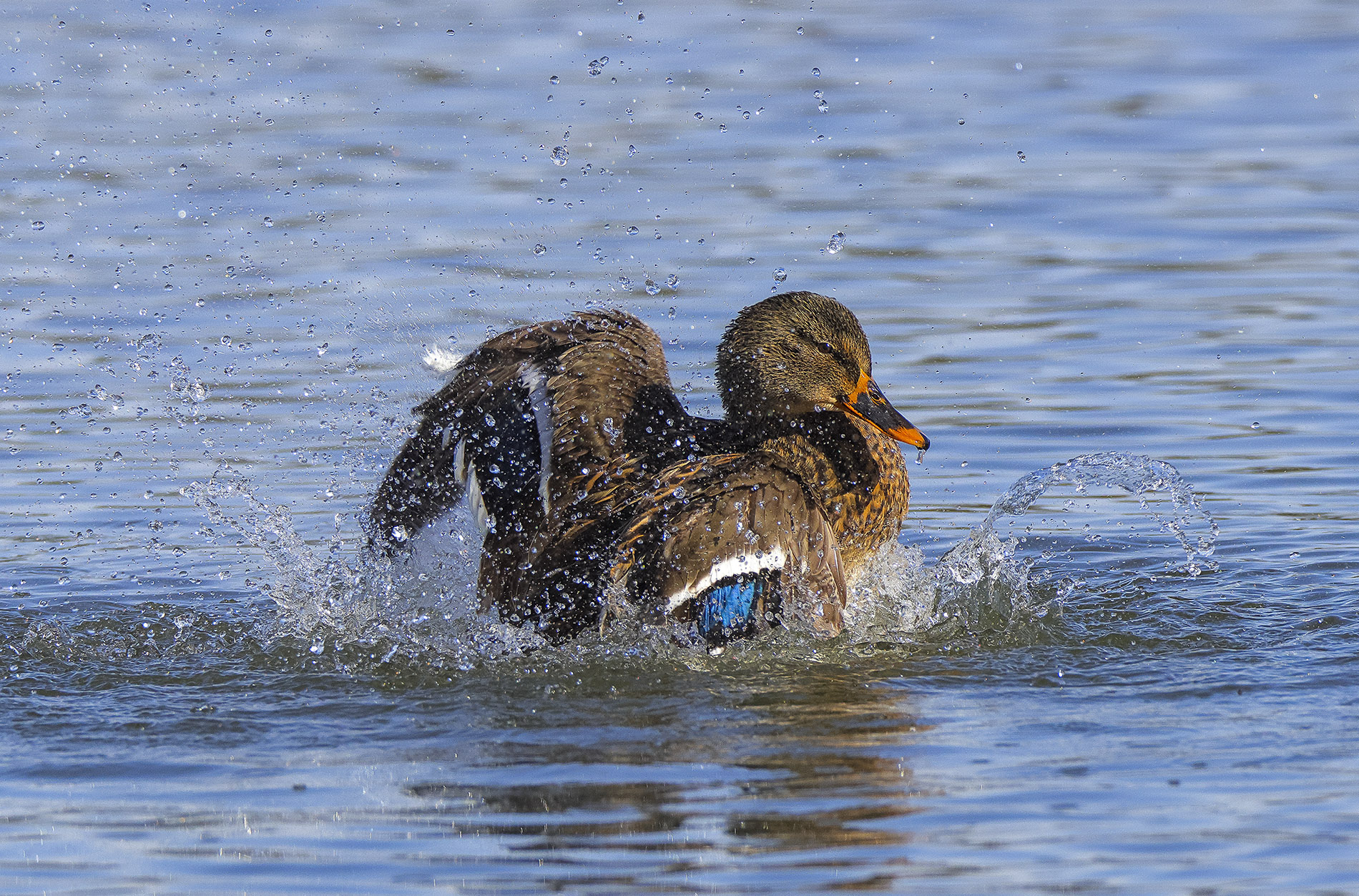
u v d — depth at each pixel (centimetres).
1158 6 3150
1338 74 2633
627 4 3203
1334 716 795
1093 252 1888
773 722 810
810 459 1029
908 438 1055
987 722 804
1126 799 687
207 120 2430
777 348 1060
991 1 3206
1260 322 1656
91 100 2522
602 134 2355
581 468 967
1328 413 1417
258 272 1797
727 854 642
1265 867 618
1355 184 2103
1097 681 877
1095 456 1155
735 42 2897
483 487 992
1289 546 1138
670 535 902
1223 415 1421
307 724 823
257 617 1021
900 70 2711
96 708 852
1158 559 1129
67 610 1041
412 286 1739
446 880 623
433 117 2441
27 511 1244
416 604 1019
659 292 1725
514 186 2108
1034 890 604
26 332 1628
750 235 1922
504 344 1067
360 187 2114
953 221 1989
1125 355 1578
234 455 1366
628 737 788
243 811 698
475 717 830
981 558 1060
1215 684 861
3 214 2008
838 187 2114
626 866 632
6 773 751
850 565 1057
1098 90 2581
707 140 2325
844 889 609
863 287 1770
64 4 3100
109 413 1456
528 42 2894
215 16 3053
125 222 1973
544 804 698
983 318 1681
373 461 1352
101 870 638
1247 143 2303
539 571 938
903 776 722
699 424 1042
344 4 3189
